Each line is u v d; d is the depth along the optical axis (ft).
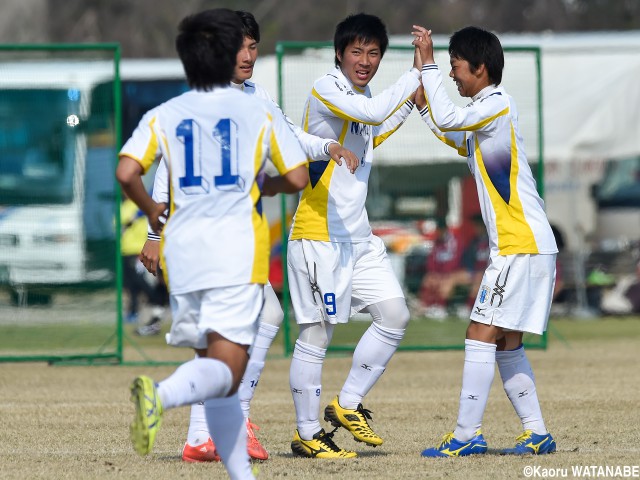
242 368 57.47
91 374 134.51
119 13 443.32
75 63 178.19
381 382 126.82
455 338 167.22
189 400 54.29
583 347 164.04
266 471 71.26
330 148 72.69
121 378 130.72
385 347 78.64
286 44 146.51
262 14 451.12
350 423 77.97
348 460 75.87
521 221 74.54
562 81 210.38
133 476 69.56
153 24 441.68
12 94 172.76
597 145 210.18
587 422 93.76
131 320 208.23
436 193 189.98
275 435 89.81
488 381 75.46
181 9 444.55
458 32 76.79
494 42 76.13
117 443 85.56
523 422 77.97
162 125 58.90
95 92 170.40
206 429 76.28
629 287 220.23
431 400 110.32
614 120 209.56
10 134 170.09
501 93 75.72
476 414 75.82
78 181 166.20
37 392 119.03
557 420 94.99
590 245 226.17
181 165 58.39
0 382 127.44
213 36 58.90
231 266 56.90
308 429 78.28
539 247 74.38
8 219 163.94
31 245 163.63
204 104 58.85
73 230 165.07
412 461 74.64
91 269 164.86
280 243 194.29
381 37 77.82
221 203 57.57
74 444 85.10
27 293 163.73
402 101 76.18
